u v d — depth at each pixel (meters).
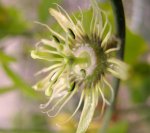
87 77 0.15
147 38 0.22
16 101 0.36
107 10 0.16
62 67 0.15
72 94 0.15
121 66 0.15
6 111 0.36
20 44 0.28
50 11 0.15
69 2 0.18
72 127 0.20
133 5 0.20
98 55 0.15
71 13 0.16
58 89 0.15
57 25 0.16
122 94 0.25
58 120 0.21
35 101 0.32
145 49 0.21
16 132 0.23
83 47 0.15
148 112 0.23
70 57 0.15
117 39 0.15
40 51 0.16
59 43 0.15
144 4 0.21
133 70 0.22
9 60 0.22
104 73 0.15
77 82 0.15
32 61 0.26
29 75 0.27
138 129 0.26
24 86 0.21
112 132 0.21
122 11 0.14
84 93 0.15
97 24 0.15
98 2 0.16
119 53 0.15
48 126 0.26
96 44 0.15
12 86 0.22
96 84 0.15
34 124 0.28
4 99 0.37
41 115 0.28
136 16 0.21
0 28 0.23
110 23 0.15
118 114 0.23
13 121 0.32
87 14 0.15
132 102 0.24
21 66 0.28
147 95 0.24
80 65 0.15
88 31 0.15
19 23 0.23
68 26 0.15
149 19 0.22
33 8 0.29
